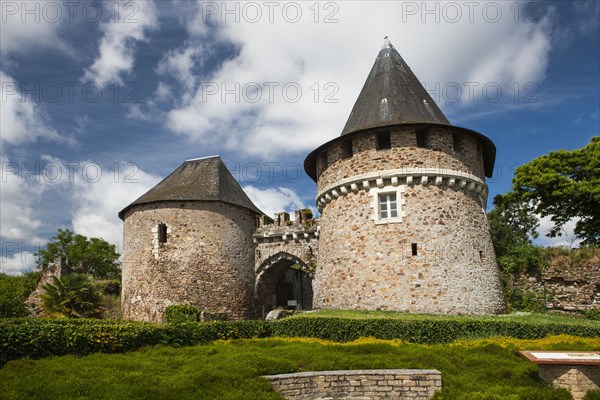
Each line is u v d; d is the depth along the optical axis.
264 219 29.41
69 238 48.88
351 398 10.38
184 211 26.61
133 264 26.77
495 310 19.98
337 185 21.28
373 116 21.31
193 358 11.65
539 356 9.90
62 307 24.31
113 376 9.67
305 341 14.98
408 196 19.86
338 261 20.88
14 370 9.66
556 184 20.30
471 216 20.56
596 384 9.52
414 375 10.32
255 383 9.88
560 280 24.55
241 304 27.05
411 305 18.80
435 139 20.33
